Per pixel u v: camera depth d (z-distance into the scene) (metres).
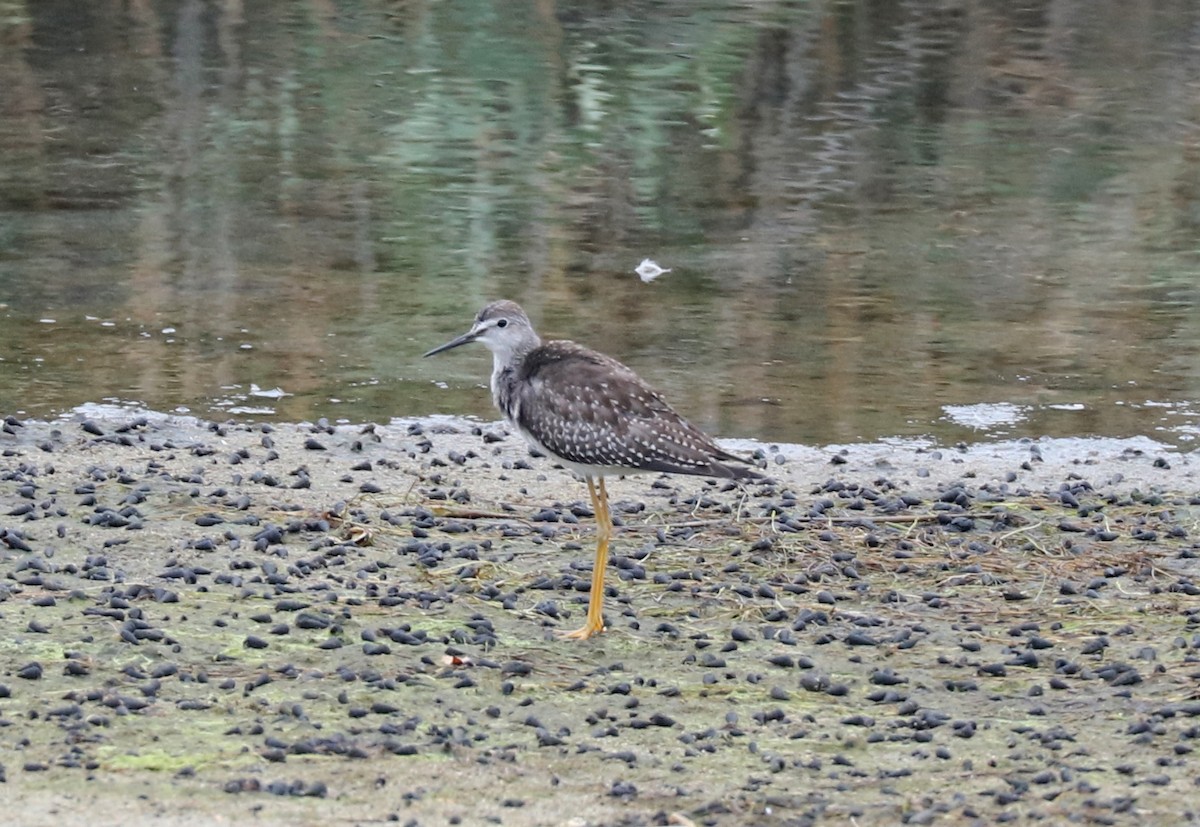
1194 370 18.02
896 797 8.65
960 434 15.95
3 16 36.09
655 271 21.11
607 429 11.12
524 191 24.77
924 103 30.97
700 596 11.77
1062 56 34.78
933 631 11.24
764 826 8.25
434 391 16.88
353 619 10.97
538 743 9.24
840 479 14.69
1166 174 26.50
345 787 8.52
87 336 18.11
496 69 32.66
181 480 13.85
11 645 10.18
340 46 34.53
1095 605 11.75
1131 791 8.73
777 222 23.56
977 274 21.42
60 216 22.94
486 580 11.94
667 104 30.31
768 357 18.09
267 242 22.02
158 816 8.04
